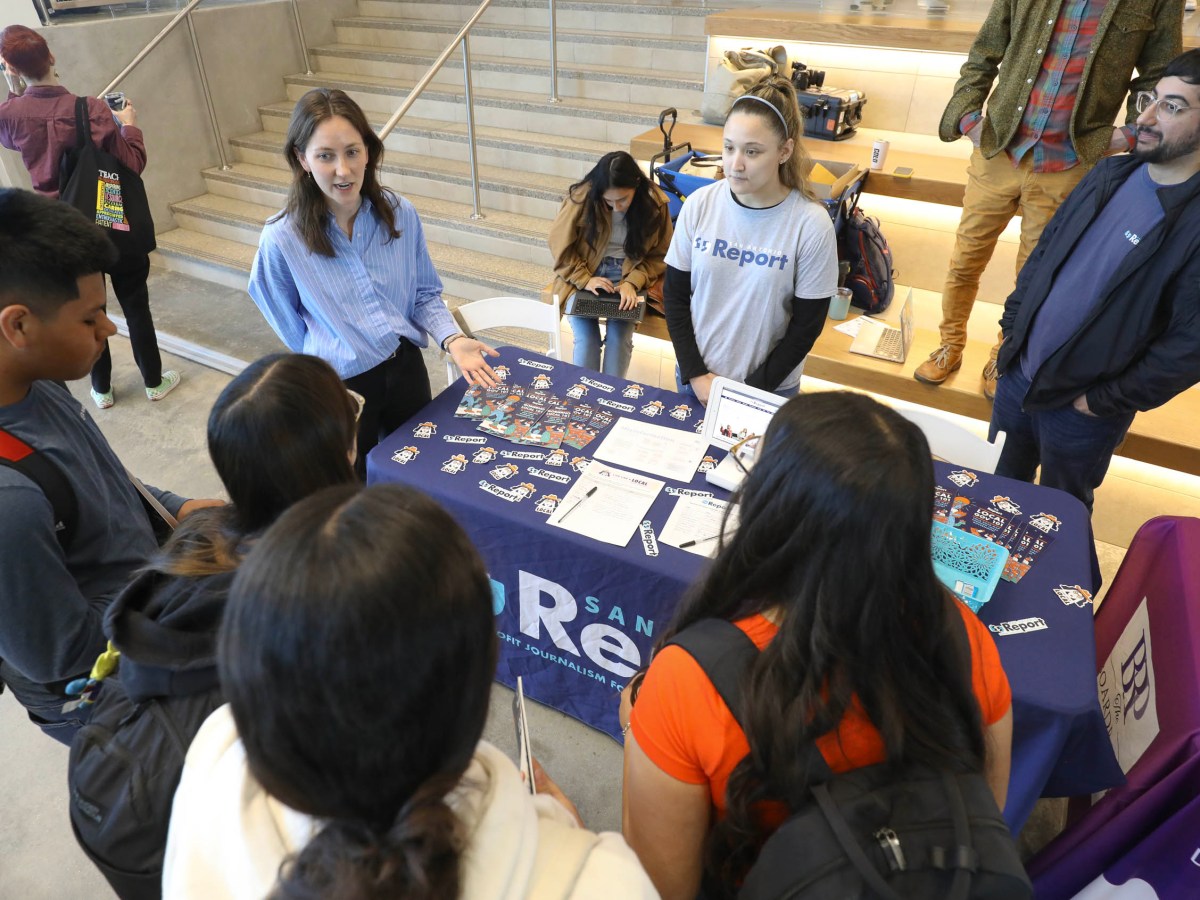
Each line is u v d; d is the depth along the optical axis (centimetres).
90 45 432
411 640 47
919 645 77
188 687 86
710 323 216
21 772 194
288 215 198
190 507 153
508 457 187
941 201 296
